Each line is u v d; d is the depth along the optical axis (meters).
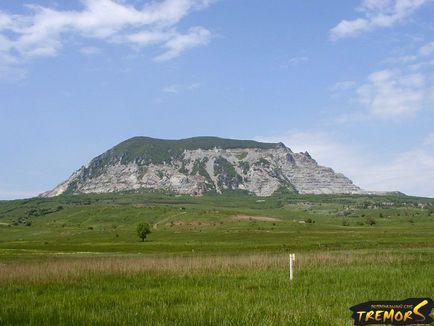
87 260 48.06
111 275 33.44
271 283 27.58
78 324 16.53
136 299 22.05
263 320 16.33
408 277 28.50
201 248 112.62
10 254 92.50
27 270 36.03
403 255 45.59
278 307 19.00
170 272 34.62
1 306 20.48
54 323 16.94
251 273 32.84
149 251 105.25
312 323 16.14
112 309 19.19
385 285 25.31
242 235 183.38
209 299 21.75
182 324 16.25
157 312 18.41
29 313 18.62
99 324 16.47
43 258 69.19
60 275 33.28
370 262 38.72
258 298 21.70
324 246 100.44
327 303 20.25
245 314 17.41
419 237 131.25
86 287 27.91
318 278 29.44
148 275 33.44
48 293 25.44
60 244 152.88
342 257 42.56
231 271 34.56
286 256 44.75
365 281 27.17
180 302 21.39
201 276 31.69
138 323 16.47
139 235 176.12
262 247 107.00
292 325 15.90
